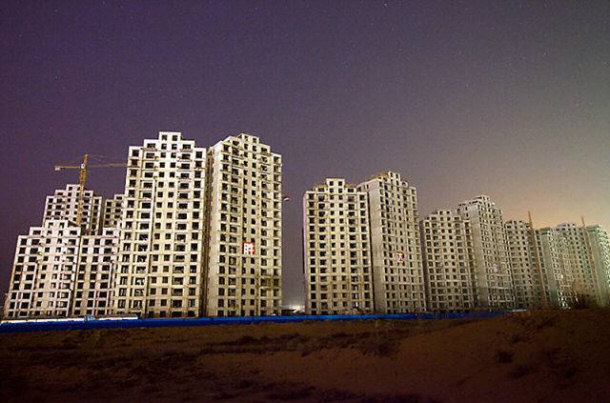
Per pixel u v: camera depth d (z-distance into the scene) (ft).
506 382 63.82
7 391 82.79
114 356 144.15
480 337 87.86
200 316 390.42
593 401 51.21
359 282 520.42
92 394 80.89
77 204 636.89
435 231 653.30
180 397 77.41
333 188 554.05
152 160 414.62
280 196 463.01
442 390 67.92
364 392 74.08
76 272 447.42
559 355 67.10
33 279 435.94
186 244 391.24
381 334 166.50
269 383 89.30
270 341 195.93
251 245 415.44
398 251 562.66
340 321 307.78
